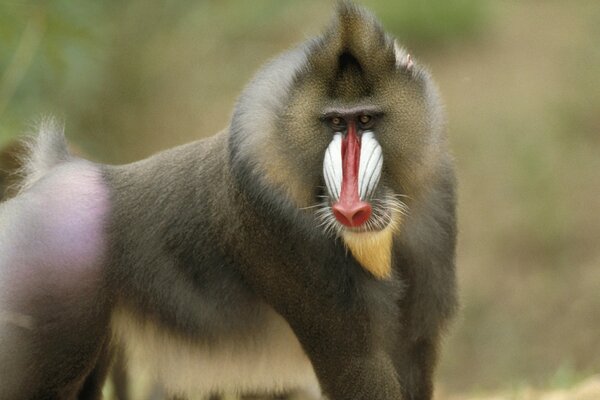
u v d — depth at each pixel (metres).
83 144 19.30
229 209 8.47
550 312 17.75
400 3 25.91
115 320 9.33
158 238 8.98
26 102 17.31
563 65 24.22
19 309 8.88
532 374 16.78
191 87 23.75
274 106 8.04
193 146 9.16
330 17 8.32
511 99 22.98
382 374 8.40
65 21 17.03
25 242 8.95
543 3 27.86
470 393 14.64
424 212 8.54
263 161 8.08
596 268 18.41
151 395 11.23
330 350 8.41
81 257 8.94
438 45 25.52
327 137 7.91
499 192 20.27
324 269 8.20
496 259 18.91
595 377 12.45
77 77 18.75
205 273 8.86
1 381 8.95
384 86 7.89
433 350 9.04
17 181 10.38
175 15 25.27
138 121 22.41
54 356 8.98
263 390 10.41
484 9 26.28
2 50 16.36
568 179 20.50
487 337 17.50
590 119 22.17
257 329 9.02
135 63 23.17
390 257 8.29
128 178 9.26
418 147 8.04
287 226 8.13
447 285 8.88
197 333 9.09
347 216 7.52
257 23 26.47
